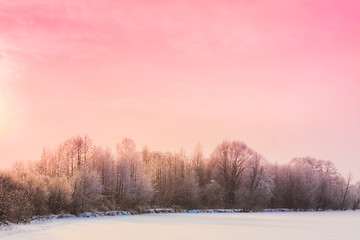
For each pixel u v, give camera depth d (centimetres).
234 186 11306
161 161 11575
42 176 6644
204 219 6494
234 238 3791
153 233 4047
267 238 3866
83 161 8681
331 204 13100
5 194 4938
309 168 12888
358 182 15338
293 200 12256
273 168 12625
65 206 6438
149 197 9019
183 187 10112
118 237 3650
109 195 8269
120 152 9725
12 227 4175
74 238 3469
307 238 3931
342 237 4066
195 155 12388
